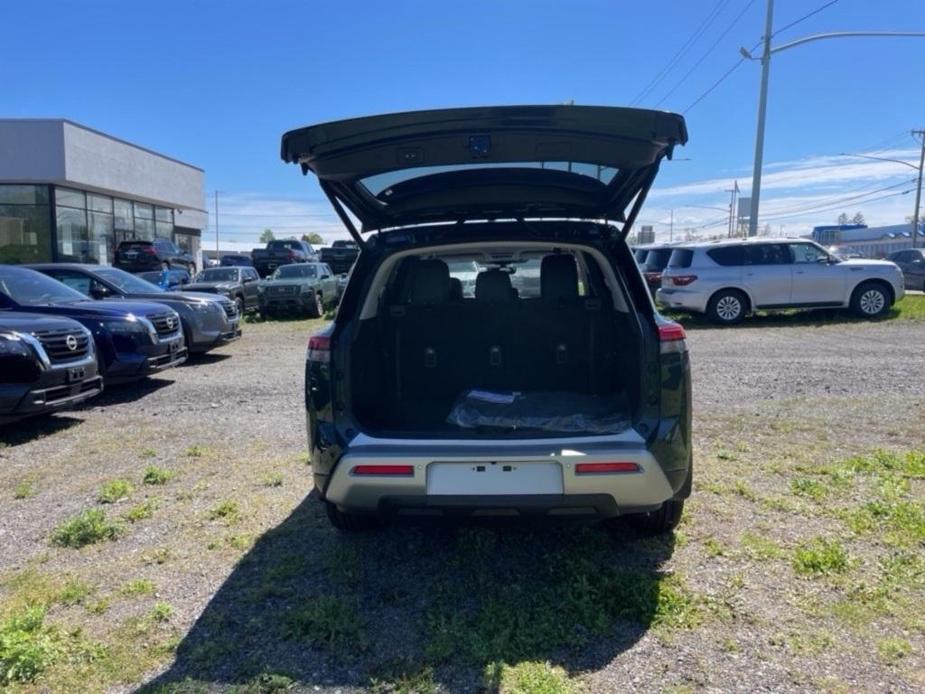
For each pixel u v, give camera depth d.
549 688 2.53
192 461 5.54
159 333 8.80
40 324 6.50
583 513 3.14
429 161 3.38
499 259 4.40
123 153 29.36
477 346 4.03
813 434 5.84
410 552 3.74
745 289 14.79
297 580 3.45
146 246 24.92
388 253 3.62
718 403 7.09
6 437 6.44
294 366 10.65
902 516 3.97
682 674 2.62
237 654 2.82
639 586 3.23
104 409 7.66
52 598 3.30
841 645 2.77
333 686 2.61
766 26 25.17
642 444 3.12
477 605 3.18
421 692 2.56
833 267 14.94
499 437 3.15
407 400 4.05
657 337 3.23
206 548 3.85
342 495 3.23
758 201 25.94
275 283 19.11
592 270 4.00
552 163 3.39
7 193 25.33
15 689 2.61
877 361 9.62
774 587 3.24
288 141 3.20
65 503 4.66
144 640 2.93
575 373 4.01
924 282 23.45
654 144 3.11
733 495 4.41
